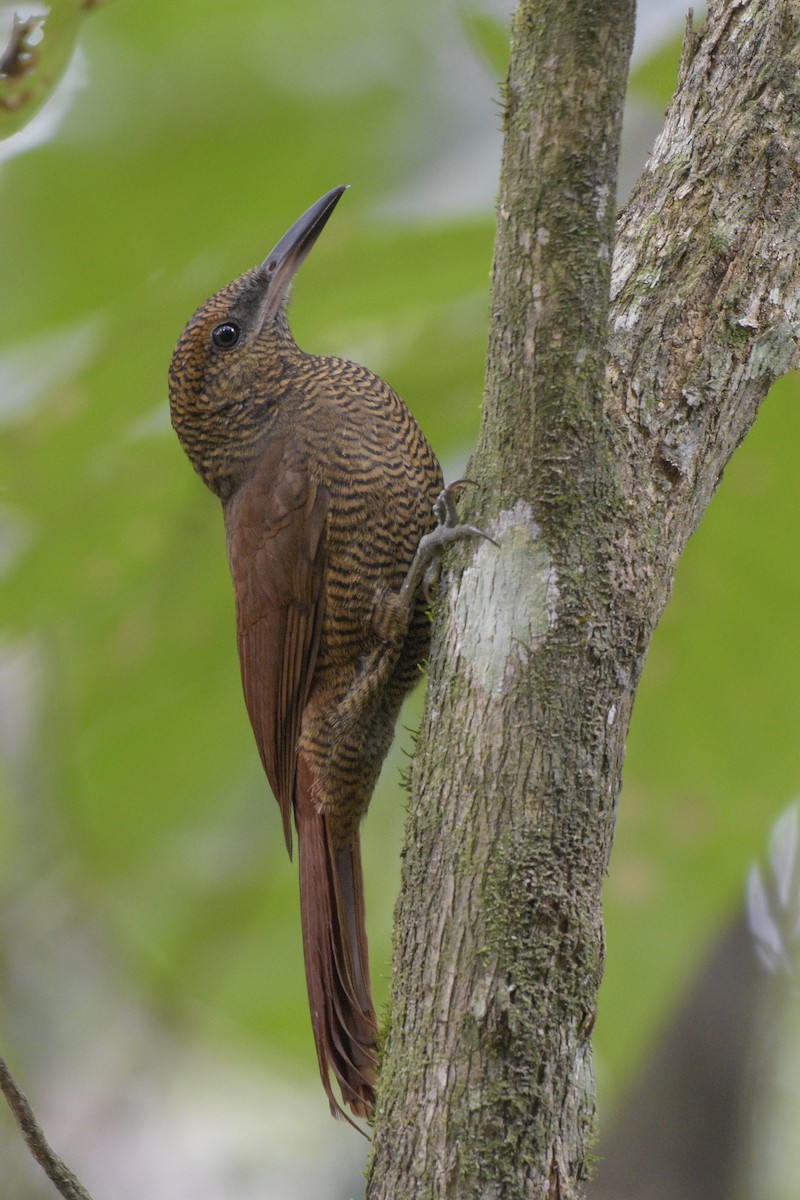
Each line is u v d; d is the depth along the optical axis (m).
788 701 10.23
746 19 7.49
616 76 6.19
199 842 11.89
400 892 6.44
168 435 11.11
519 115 6.30
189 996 11.82
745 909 11.51
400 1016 6.21
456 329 10.89
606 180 6.27
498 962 6.03
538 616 6.34
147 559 11.38
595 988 6.16
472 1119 5.92
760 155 7.24
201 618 11.53
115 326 10.31
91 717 11.59
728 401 6.93
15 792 13.28
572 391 6.37
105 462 11.01
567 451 6.40
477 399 11.12
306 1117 14.76
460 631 6.52
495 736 6.27
